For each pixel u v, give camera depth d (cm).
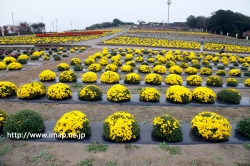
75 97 854
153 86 1080
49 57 1956
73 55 2267
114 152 493
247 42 4222
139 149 506
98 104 804
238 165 459
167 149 507
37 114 569
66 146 511
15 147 502
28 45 3219
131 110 764
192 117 725
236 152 509
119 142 528
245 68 1722
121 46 3212
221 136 534
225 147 527
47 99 823
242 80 1320
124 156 479
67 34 4625
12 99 820
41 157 468
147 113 742
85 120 552
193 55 2219
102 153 488
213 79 1148
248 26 5694
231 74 1462
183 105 818
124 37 4388
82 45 3042
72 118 540
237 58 2400
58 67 1398
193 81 1130
